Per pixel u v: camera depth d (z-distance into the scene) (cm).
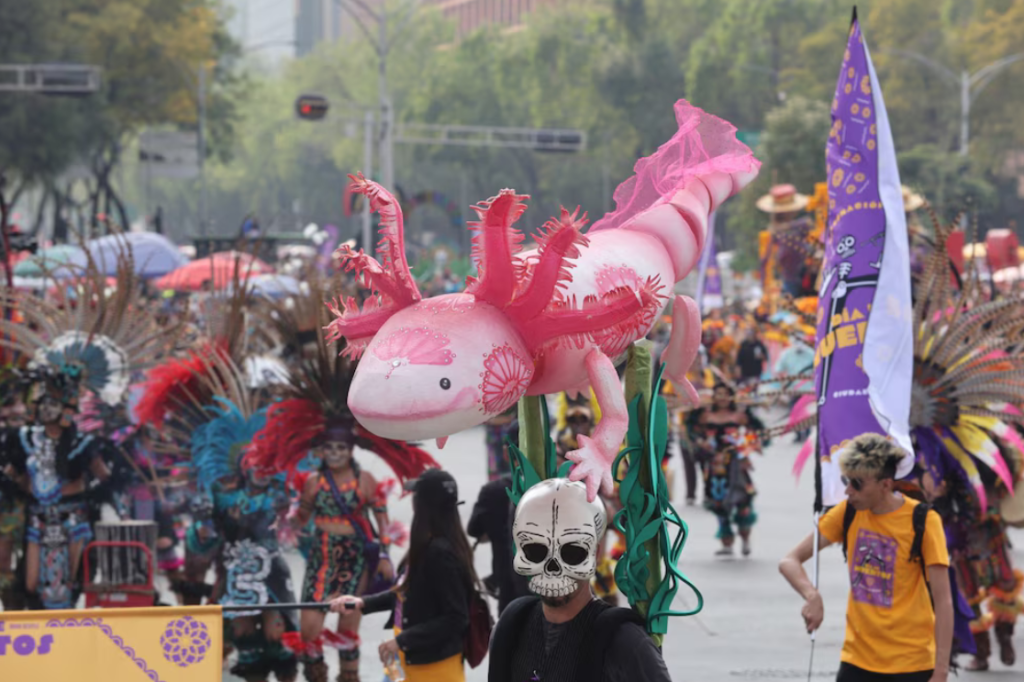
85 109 15012
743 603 3152
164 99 16825
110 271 6900
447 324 950
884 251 1956
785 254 5300
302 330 3081
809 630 1734
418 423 923
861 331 1953
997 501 2503
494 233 949
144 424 2872
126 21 15688
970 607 2441
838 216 1984
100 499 2741
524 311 966
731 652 2706
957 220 2386
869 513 1700
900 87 18050
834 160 1992
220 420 2467
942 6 19662
